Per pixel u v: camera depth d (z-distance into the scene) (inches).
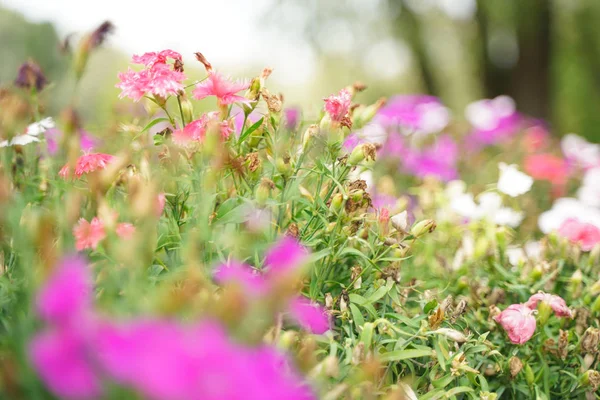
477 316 39.4
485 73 176.9
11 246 33.6
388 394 33.1
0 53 123.7
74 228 32.2
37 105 41.9
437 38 184.4
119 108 45.0
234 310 27.4
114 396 25.8
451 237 45.2
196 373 24.5
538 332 38.6
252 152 36.8
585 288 41.2
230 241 34.3
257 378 25.7
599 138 181.2
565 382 39.0
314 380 30.5
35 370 26.5
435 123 77.4
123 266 31.3
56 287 25.8
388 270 36.4
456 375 35.0
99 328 25.6
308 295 35.6
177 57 36.2
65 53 36.0
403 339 34.6
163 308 27.8
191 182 35.6
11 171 39.3
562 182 65.4
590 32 175.3
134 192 33.4
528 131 88.1
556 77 181.3
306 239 36.3
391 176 70.6
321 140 36.4
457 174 74.9
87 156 35.2
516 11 159.9
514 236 49.1
